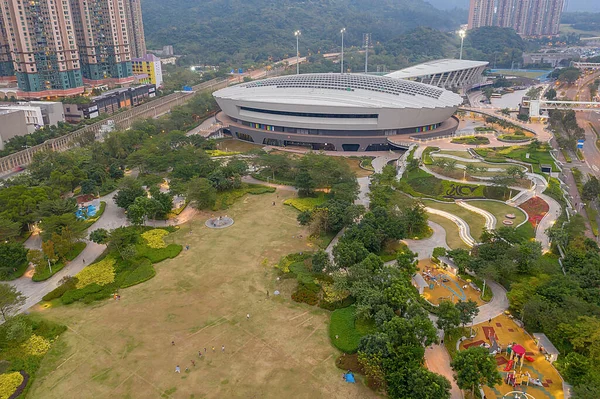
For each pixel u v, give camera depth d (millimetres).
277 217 145250
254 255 121500
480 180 164875
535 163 179375
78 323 94125
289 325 93000
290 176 175750
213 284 108000
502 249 108750
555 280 94438
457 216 141625
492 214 141500
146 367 81625
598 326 79812
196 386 77062
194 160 176875
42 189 143000
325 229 131625
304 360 83062
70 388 77000
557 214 138625
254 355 84375
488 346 85000
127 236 121500
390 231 120312
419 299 97938
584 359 74375
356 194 149750
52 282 110750
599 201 149125
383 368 75375
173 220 143500
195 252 123500
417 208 131375
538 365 80688
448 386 70812
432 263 115688
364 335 87250
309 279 108000
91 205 153500
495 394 74438
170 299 102312
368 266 101812
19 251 115438
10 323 88438
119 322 94375
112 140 195500
